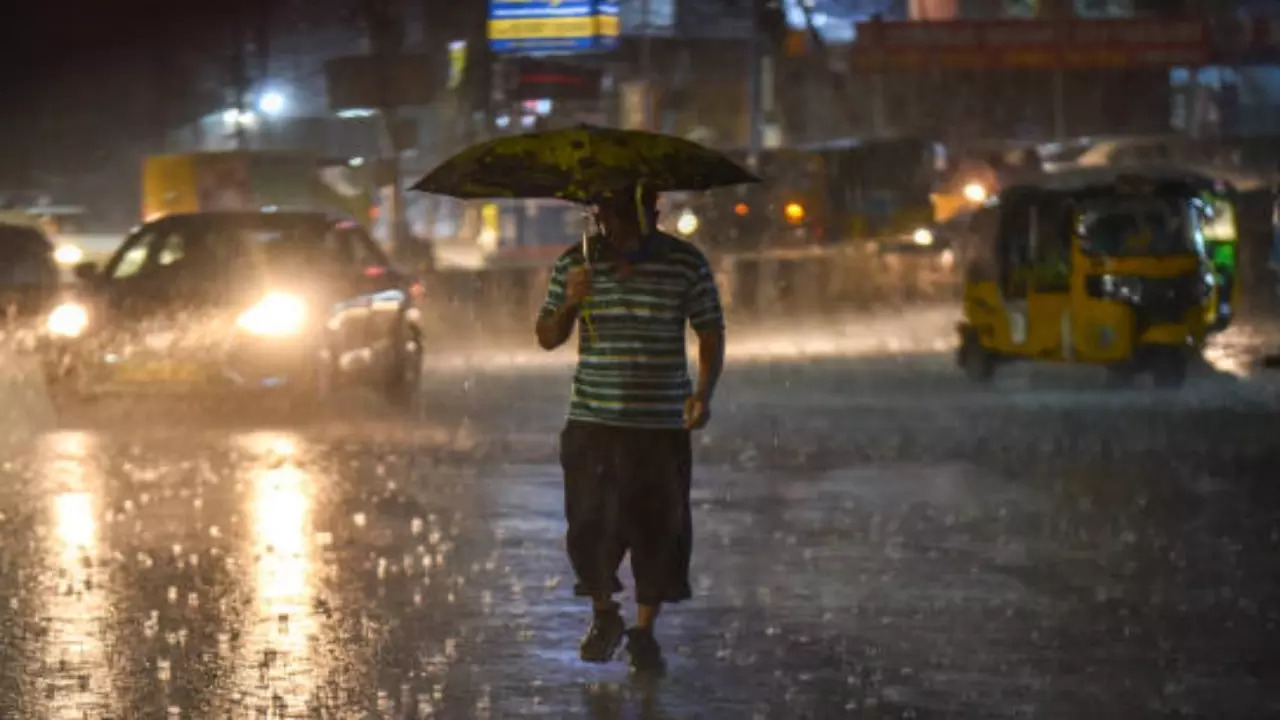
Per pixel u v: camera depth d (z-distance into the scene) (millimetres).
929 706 12508
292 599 16062
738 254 53594
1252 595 16109
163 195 74750
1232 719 12219
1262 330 46594
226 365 28953
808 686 13039
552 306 13672
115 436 27766
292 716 12312
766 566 17516
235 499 21672
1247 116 114000
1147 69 114688
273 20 111438
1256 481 22594
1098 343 32969
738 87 92438
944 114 113062
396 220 65375
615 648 13547
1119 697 12758
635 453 13328
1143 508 20688
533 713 12352
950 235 53438
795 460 24672
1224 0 121875
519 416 30438
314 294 29812
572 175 13305
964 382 35406
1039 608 15609
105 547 18594
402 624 15062
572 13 90438
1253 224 51625
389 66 64062
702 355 13469
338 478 23312
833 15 122812
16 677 13352
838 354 41906
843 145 61281
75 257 54125
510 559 17891
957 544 18594
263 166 73750
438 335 48500
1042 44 113125
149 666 13672
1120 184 33844
